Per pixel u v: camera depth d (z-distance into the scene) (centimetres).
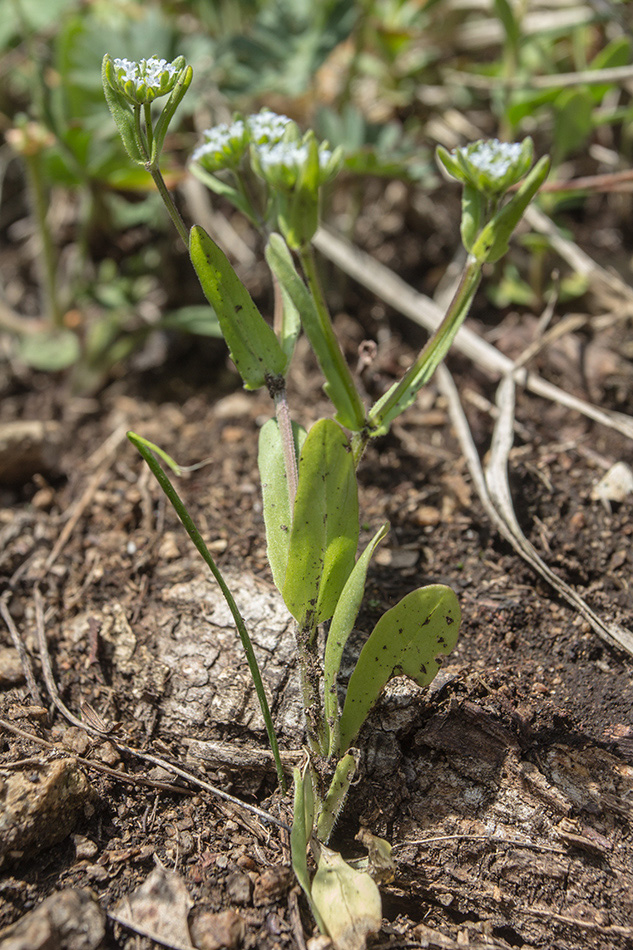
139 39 35
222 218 39
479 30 40
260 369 24
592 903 24
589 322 33
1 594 29
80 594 28
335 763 25
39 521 30
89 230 38
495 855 25
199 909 24
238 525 29
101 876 24
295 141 23
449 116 39
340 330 34
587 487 29
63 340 36
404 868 25
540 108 36
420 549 29
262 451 25
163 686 26
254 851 25
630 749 26
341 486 23
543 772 25
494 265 34
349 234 36
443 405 32
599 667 27
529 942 24
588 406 31
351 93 39
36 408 34
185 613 27
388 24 39
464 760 26
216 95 37
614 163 37
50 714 27
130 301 37
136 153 23
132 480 31
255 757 26
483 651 27
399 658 24
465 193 24
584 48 36
